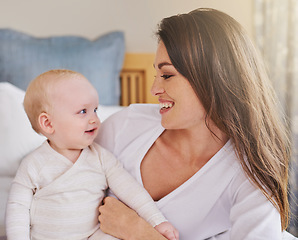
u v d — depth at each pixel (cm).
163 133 112
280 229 91
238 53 95
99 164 108
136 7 265
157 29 103
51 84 105
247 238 88
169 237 95
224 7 267
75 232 100
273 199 93
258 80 100
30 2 257
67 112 104
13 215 99
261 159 95
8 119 179
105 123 124
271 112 102
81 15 262
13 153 174
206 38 93
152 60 264
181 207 101
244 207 93
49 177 103
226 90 94
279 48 261
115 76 254
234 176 99
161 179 106
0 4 255
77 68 240
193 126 100
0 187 157
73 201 100
